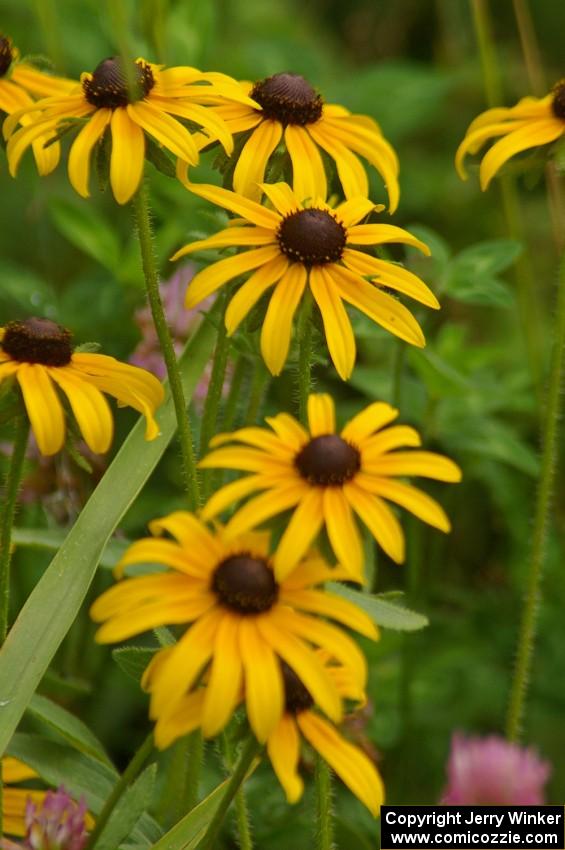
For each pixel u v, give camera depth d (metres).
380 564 1.08
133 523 1.02
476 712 1.03
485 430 1.05
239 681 0.72
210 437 0.89
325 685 0.73
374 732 1.01
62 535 0.91
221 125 0.84
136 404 0.81
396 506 1.01
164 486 1.05
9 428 1.00
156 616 0.73
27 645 0.82
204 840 0.77
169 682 0.72
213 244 0.82
